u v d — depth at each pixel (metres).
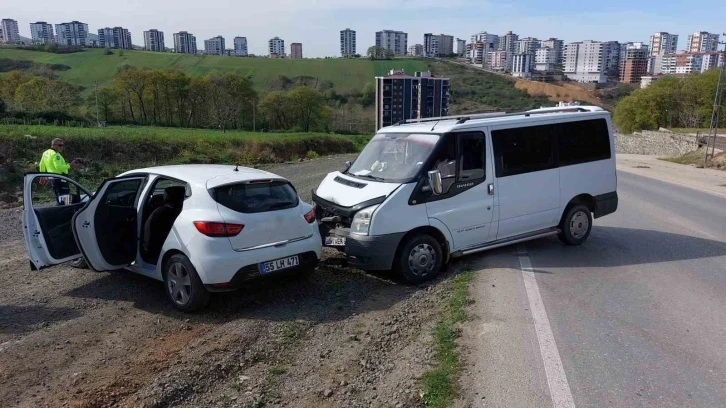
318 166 24.84
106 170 18.89
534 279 6.54
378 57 149.50
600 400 3.72
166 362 4.39
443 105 79.19
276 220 5.78
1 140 18.11
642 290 6.17
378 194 6.53
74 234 5.82
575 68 163.88
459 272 6.91
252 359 4.50
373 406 3.73
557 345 4.61
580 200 8.47
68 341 4.83
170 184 6.61
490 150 7.27
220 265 5.34
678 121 76.94
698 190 17.34
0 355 4.52
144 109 81.12
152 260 6.17
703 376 4.07
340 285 6.57
